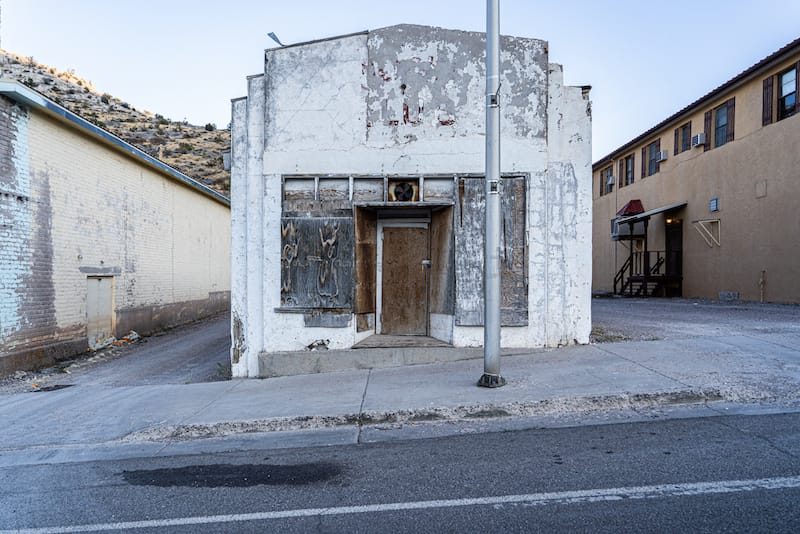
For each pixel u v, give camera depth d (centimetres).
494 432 500
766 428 461
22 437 557
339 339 802
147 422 582
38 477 444
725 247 1814
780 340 788
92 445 528
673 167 2152
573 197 801
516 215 799
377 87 812
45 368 1027
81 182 1186
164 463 468
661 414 519
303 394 659
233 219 826
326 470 427
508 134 802
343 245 806
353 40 815
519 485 372
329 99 817
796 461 387
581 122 807
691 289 2025
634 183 2508
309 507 356
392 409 562
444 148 807
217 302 2170
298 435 529
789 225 1518
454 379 676
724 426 472
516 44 804
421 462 431
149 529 335
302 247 807
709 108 1905
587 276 803
